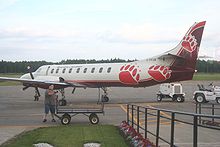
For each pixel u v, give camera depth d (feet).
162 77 103.71
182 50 104.01
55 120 66.85
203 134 48.06
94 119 60.75
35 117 72.13
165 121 62.69
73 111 60.44
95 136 46.26
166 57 102.83
